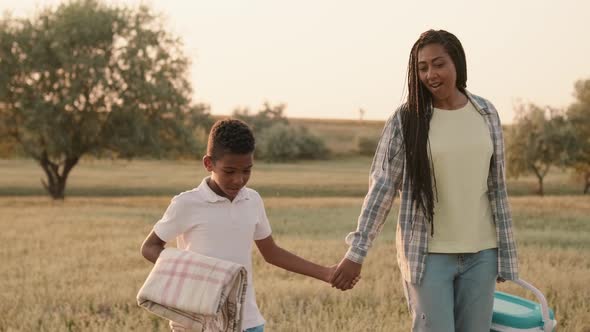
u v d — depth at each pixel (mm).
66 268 9453
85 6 34531
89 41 33156
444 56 3463
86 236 13977
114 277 8398
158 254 3244
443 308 3504
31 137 34062
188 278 3018
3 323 5992
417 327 3605
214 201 3229
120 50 33875
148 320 5910
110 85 32906
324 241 12531
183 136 35375
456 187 3486
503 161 3596
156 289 3041
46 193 51000
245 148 3090
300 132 91562
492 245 3580
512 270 3576
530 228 16203
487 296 3564
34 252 11250
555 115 52219
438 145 3475
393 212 21594
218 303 2961
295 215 21562
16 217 19000
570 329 5453
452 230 3508
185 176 64750
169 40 34906
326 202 28578
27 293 7230
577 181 56156
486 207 3600
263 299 6773
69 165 35438
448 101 3582
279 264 3629
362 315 5910
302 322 5719
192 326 3020
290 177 65875
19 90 33375
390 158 3650
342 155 93375
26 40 33156
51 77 33438
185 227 3254
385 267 8758
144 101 33938
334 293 6918
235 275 3035
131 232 14781
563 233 14047
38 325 5895
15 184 55594
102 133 34531
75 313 6418
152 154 35000
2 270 9320
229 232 3248
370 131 109062
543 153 52312
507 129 53688
